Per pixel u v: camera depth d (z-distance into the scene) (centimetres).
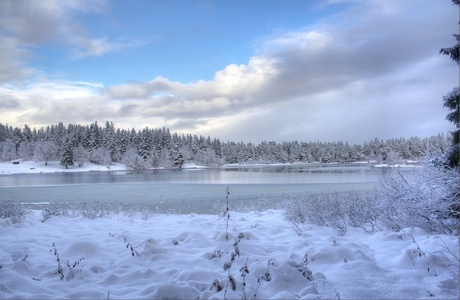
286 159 18375
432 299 360
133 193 2845
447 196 651
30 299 380
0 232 801
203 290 405
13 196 2698
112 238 739
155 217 1284
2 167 10044
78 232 850
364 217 830
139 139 13188
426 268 450
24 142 12469
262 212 1316
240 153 18125
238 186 3491
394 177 816
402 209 724
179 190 3086
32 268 502
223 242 610
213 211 1678
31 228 909
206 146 15788
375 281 411
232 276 410
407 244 573
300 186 3366
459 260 414
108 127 13850
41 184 4384
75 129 14025
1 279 435
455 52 665
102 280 449
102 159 11194
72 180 5353
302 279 414
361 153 17550
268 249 606
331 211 888
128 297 382
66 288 427
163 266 501
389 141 15388
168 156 12319
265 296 384
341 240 666
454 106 679
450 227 646
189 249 606
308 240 672
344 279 417
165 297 374
